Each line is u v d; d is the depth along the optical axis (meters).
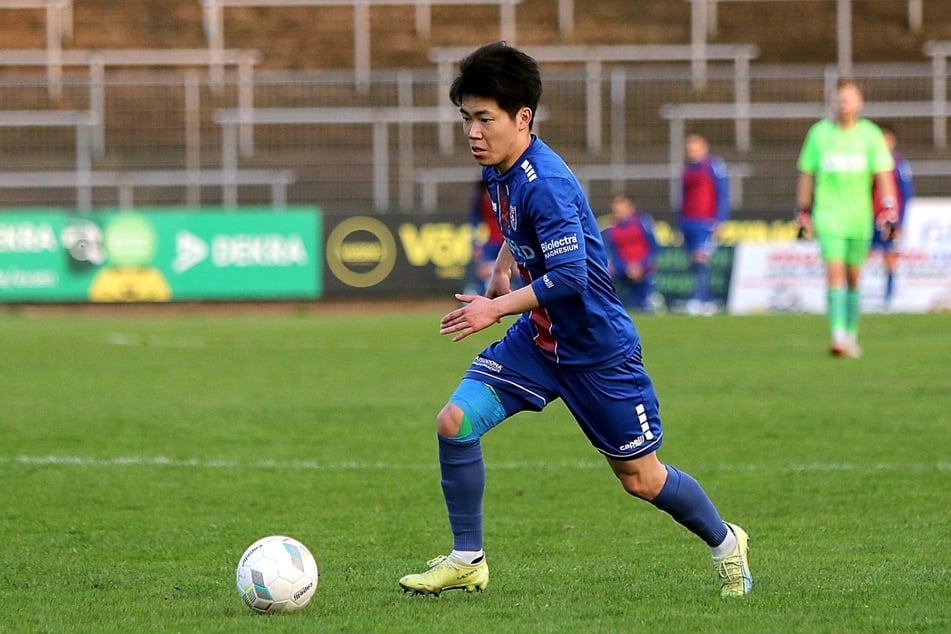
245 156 100.50
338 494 28.16
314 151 101.88
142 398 44.25
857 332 67.69
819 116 102.81
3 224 86.62
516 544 23.31
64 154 101.38
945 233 84.94
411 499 27.62
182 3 112.94
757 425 37.09
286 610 17.91
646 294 84.75
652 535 24.08
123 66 108.19
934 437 34.88
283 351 60.56
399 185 99.38
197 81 99.44
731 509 26.31
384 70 109.44
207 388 47.00
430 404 42.38
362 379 49.50
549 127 103.12
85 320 80.88
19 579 20.52
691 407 40.72
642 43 111.25
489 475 30.30
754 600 18.62
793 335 66.56
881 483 28.77
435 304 88.56
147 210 87.44
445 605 18.48
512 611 18.02
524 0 113.75
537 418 39.84
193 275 87.31
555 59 107.00
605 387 18.47
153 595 19.33
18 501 27.33
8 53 107.44
